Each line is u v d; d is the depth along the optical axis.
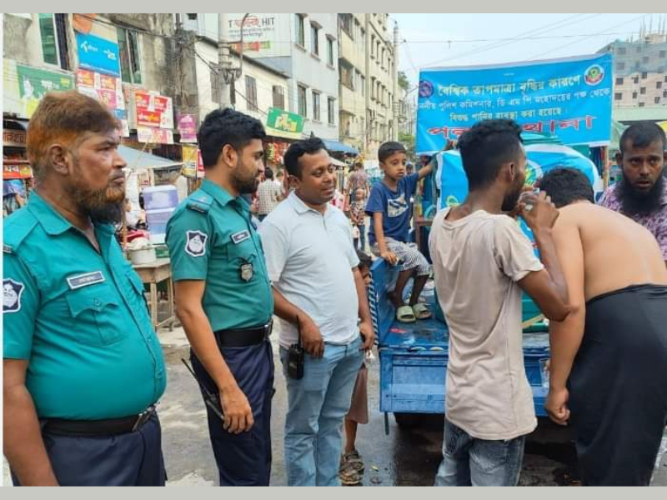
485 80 4.30
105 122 1.54
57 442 1.48
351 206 10.20
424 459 3.19
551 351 1.95
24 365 1.40
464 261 1.81
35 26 8.86
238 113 2.12
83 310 1.48
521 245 1.71
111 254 1.64
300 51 20.02
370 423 3.65
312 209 2.44
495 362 1.81
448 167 3.35
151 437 1.71
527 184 3.16
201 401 4.00
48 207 1.50
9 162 7.95
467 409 1.86
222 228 2.02
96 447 1.53
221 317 2.09
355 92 29.28
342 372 2.57
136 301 1.68
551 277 1.80
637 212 2.80
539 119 4.20
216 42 14.01
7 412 1.36
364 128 30.58
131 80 11.52
